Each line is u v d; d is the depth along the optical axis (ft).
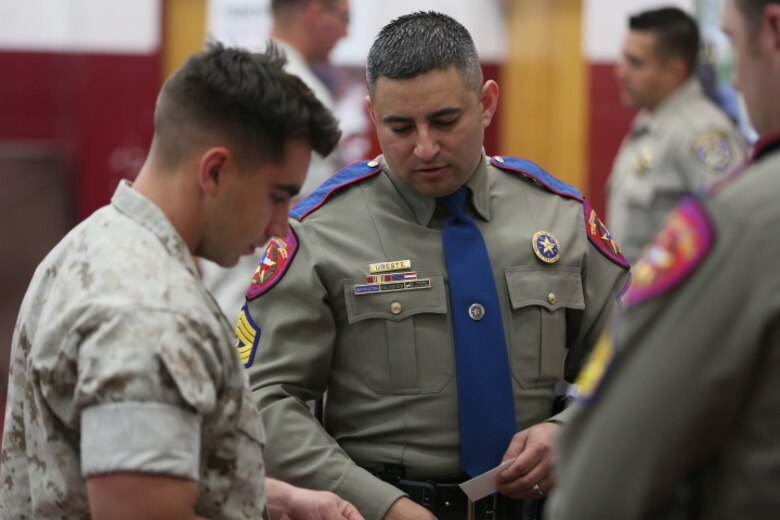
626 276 10.06
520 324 9.43
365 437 9.42
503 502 9.36
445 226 9.51
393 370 9.32
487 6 21.07
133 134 21.40
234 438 7.07
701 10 21.11
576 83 21.30
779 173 5.97
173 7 21.01
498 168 9.99
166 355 6.48
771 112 6.36
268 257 9.69
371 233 9.50
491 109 9.59
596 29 21.30
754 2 6.28
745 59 6.41
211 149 7.04
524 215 9.75
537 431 9.18
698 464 6.04
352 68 20.38
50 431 6.95
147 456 6.36
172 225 7.09
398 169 9.23
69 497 6.97
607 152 21.52
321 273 9.41
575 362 10.09
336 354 9.56
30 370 7.06
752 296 5.78
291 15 16.74
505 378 9.34
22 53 21.18
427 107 8.86
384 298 9.34
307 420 9.37
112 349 6.47
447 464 9.29
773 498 5.90
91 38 21.18
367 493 9.04
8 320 21.57
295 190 7.42
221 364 6.89
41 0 21.12
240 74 7.06
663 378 5.82
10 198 21.39
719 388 5.79
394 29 9.07
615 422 5.93
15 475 7.42
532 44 21.21
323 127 7.38
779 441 5.87
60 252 7.23
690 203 6.11
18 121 21.30
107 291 6.66
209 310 6.90
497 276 9.46
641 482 5.86
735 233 5.86
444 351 9.34
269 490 9.02
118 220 7.06
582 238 9.84
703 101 18.66
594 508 5.96
